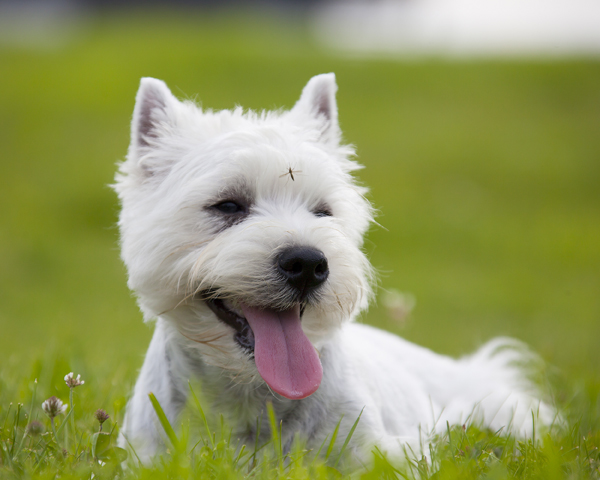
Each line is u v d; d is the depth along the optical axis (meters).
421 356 7.88
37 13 81.38
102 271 21.23
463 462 4.84
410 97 42.03
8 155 32.38
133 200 6.06
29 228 24.89
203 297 5.49
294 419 5.57
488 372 8.52
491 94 42.75
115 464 4.92
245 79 43.09
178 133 6.17
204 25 71.12
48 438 5.29
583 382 8.51
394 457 5.24
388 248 23.80
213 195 5.53
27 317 16.19
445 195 29.03
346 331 6.71
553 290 20.11
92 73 44.12
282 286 5.24
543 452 5.12
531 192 29.91
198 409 5.21
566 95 42.69
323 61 47.66
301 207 5.71
